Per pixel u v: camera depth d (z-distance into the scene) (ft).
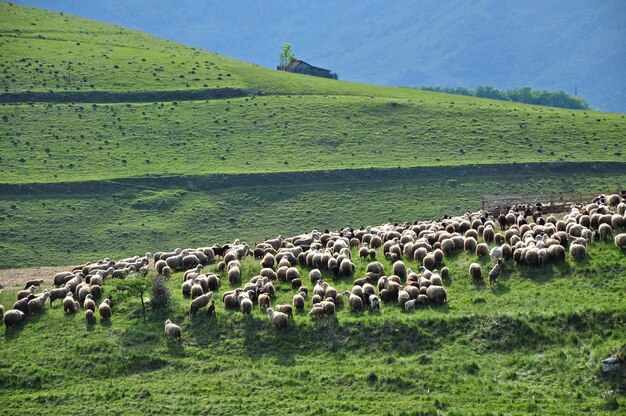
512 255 157.28
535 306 138.72
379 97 588.91
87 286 164.04
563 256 152.87
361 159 481.87
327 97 575.38
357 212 424.05
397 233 184.03
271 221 417.28
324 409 119.85
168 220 414.41
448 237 172.04
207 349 140.56
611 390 117.91
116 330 148.05
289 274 162.91
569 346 128.06
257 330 143.23
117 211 418.31
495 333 133.28
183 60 617.62
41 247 378.73
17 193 421.59
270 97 565.94
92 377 135.23
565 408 115.44
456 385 123.65
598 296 140.05
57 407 125.80
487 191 444.14
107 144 484.74
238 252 187.11
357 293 149.38
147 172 455.22
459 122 539.29
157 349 140.77
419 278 153.69
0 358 140.36
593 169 466.29
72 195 427.33
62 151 469.57
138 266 189.88
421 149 496.64
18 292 175.63
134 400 126.31
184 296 159.22
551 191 443.32
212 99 555.28
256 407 122.11
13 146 467.93
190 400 125.18
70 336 147.33
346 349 136.05
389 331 137.59
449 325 136.77
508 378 124.26
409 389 123.95
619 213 174.70
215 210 425.28
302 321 142.72
